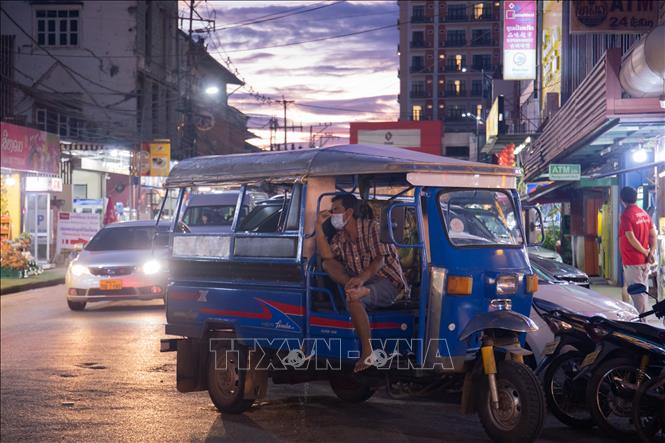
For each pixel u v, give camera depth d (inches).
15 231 1187.9
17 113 1835.6
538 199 1173.1
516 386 255.1
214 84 2807.6
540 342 340.8
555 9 1075.3
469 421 312.5
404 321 276.8
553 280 389.1
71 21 2012.8
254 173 312.5
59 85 1994.3
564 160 943.0
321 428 300.7
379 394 368.5
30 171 1188.5
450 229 271.4
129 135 1985.7
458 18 4766.2
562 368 299.1
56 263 1263.5
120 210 1578.5
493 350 262.5
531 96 1432.1
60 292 880.9
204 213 675.4
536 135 1254.3
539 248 652.1
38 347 494.0
